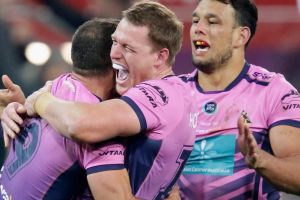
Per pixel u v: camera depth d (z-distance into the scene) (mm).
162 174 12133
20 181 12086
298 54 25375
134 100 11742
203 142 14055
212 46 14039
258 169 13023
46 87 12453
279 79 14133
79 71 12211
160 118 11844
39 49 23281
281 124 13641
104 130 11422
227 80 14219
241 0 14133
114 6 23859
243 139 12523
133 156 11898
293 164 13148
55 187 11852
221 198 13898
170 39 12281
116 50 12062
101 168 11523
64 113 11500
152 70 12320
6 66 22953
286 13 25438
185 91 12492
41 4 25203
